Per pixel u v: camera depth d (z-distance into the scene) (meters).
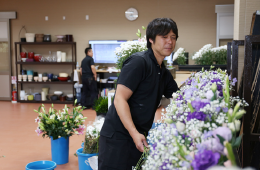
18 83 8.73
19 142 4.32
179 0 7.91
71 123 3.30
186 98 1.09
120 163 1.61
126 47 2.55
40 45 8.65
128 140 1.60
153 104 1.59
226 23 7.62
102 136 1.67
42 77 8.39
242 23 2.43
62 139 3.36
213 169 0.51
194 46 7.93
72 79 8.32
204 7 7.80
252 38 1.49
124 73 1.51
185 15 7.91
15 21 8.69
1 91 8.89
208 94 0.95
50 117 3.21
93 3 8.34
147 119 1.60
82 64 7.17
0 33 8.72
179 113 1.04
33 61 8.43
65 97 8.34
